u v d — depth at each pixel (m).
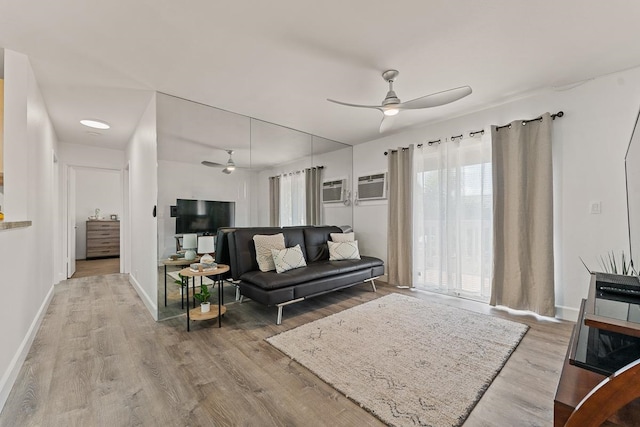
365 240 4.84
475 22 1.82
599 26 1.84
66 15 1.74
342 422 1.43
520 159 2.98
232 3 1.64
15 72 2.16
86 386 1.71
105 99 3.00
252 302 3.43
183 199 3.05
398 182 4.19
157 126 2.85
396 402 1.56
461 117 3.58
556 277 2.84
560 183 2.81
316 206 4.48
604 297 1.39
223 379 1.79
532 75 2.53
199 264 2.79
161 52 2.16
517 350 2.16
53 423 1.41
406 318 2.84
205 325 2.70
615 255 2.52
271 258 3.23
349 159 5.02
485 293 3.32
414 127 4.03
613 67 2.41
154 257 2.91
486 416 1.46
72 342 2.32
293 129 4.10
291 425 1.40
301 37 1.97
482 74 2.51
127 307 3.21
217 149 3.32
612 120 2.53
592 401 0.68
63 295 3.71
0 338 1.57
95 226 7.20
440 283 3.74
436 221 3.85
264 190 3.79
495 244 3.15
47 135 3.27
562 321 2.73
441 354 2.09
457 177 3.58
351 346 2.23
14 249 1.87
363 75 2.52
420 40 2.01
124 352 2.15
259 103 3.16
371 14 1.74
